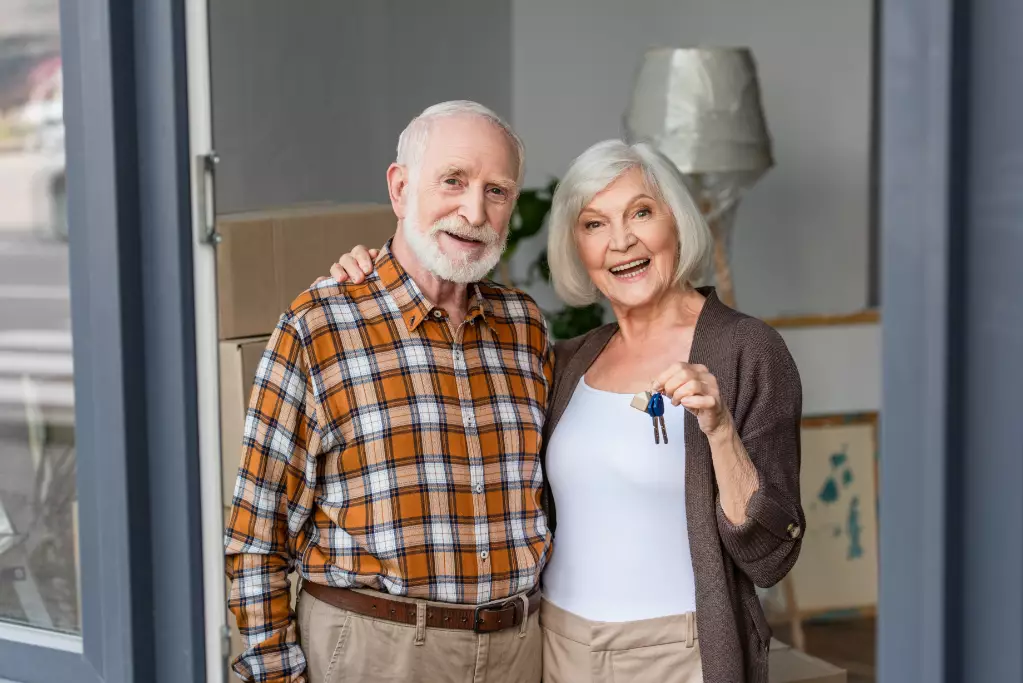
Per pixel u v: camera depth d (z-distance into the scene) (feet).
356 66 13.44
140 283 6.63
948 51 4.80
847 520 14.60
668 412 7.09
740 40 15.81
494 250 6.98
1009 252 4.84
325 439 6.81
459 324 7.22
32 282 6.90
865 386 14.76
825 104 15.70
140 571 6.71
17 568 7.19
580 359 7.67
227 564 6.92
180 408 6.59
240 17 11.59
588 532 7.13
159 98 6.48
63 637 7.09
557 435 7.38
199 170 6.57
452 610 6.81
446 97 15.25
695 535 6.84
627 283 7.33
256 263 8.82
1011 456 4.90
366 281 7.12
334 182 13.12
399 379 6.91
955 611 5.05
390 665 6.77
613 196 7.24
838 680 10.36
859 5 15.43
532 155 16.69
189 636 6.70
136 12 6.49
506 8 16.39
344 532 6.83
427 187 6.87
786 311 16.02
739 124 12.56
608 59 16.29
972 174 4.91
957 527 5.03
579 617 7.11
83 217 6.69
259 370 6.86
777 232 15.96
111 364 6.61
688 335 7.34
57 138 6.73
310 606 7.00
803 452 14.55
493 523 7.02
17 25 6.76
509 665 7.06
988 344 4.92
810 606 14.48
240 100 11.61
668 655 6.94
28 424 7.04
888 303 5.04
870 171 15.71
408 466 6.82
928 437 4.96
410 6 14.47
